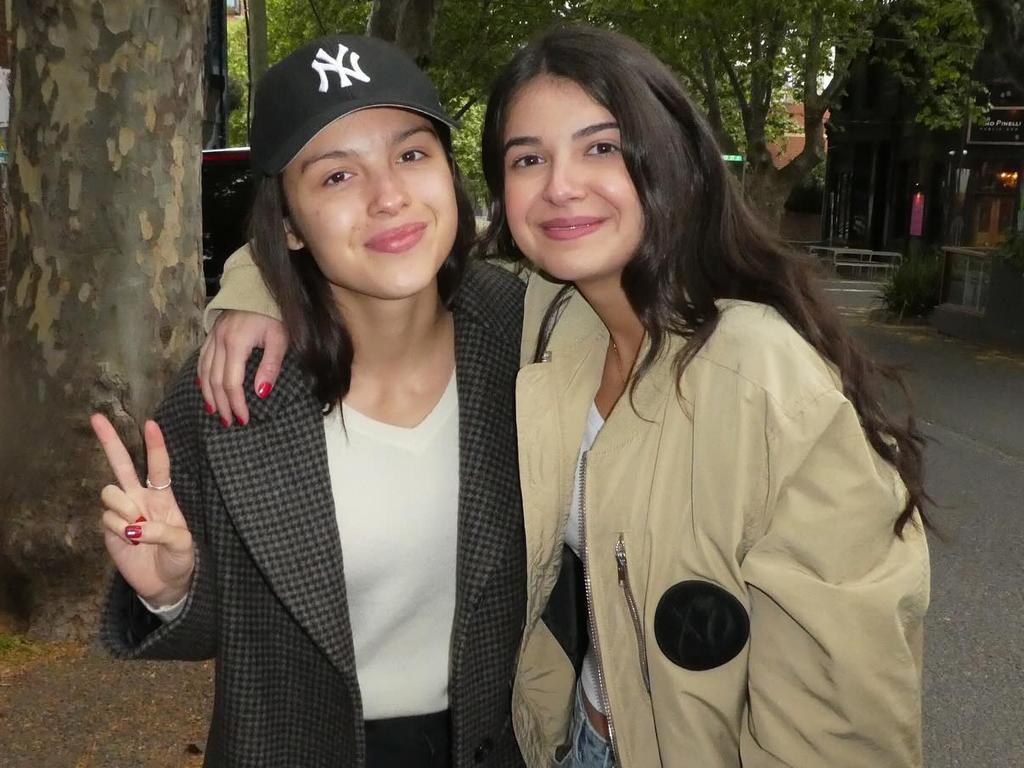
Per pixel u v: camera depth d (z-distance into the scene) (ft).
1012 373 31.53
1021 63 35.12
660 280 4.58
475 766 5.36
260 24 33.22
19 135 10.60
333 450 5.10
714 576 4.44
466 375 5.17
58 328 10.85
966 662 11.91
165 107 10.71
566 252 4.68
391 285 4.76
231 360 4.81
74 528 11.28
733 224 4.71
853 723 4.22
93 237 10.66
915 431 4.89
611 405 5.14
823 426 4.16
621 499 4.70
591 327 5.32
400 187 4.74
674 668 4.56
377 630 5.28
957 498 18.16
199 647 5.01
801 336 4.54
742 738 4.67
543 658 5.77
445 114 5.07
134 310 10.95
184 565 4.69
